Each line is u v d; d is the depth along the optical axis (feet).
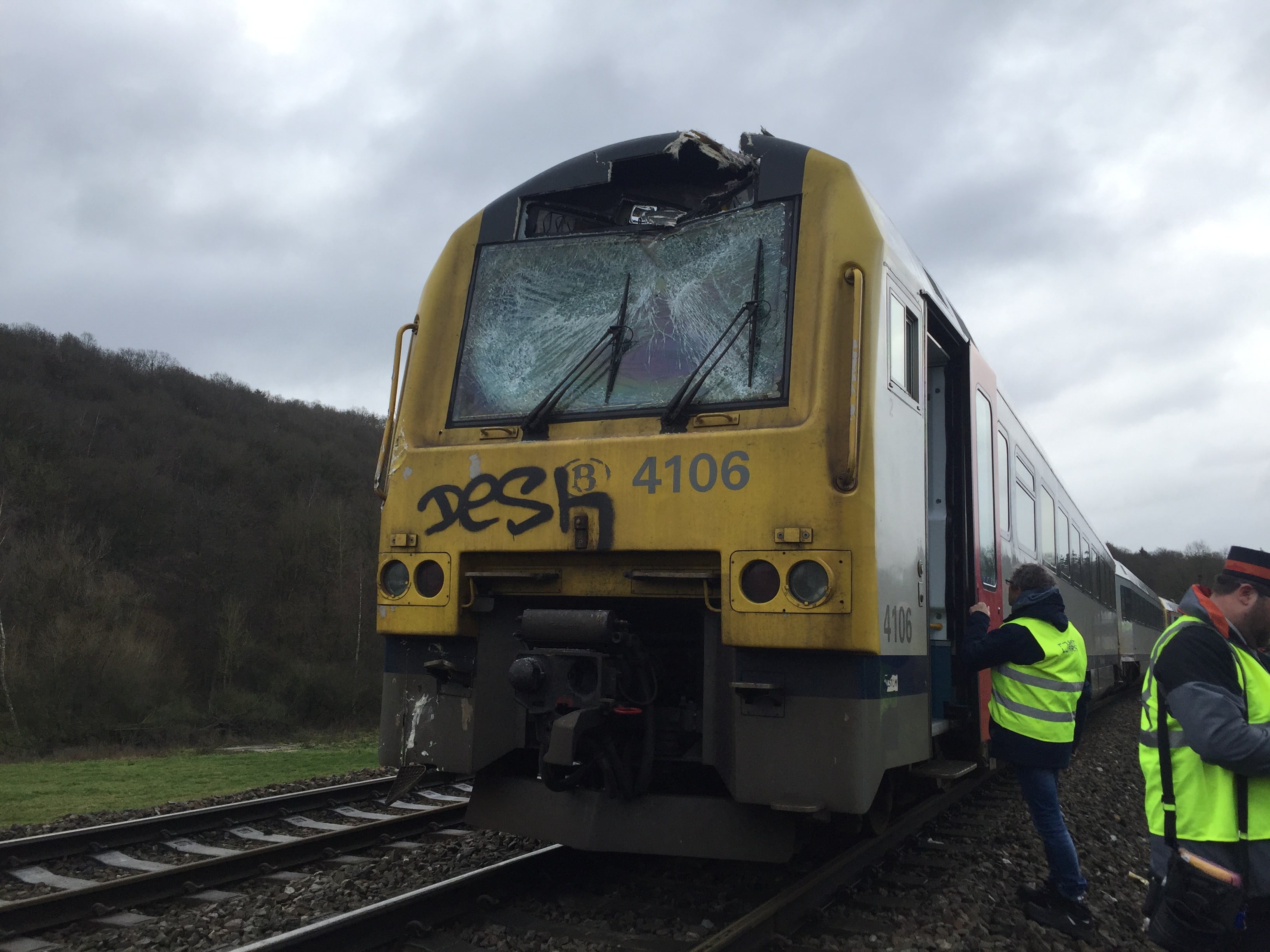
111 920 14.44
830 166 14.51
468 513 14.60
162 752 85.87
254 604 122.62
